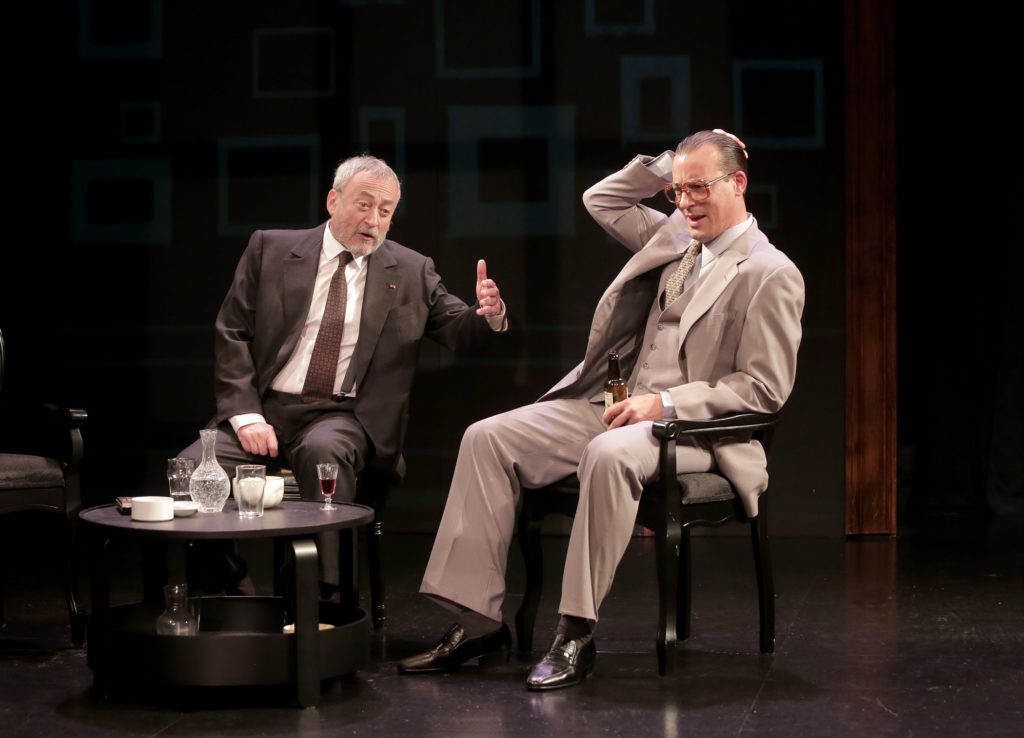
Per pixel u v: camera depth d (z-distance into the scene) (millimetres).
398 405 7527
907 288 11703
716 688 5797
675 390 6203
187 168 10953
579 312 10688
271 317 7609
